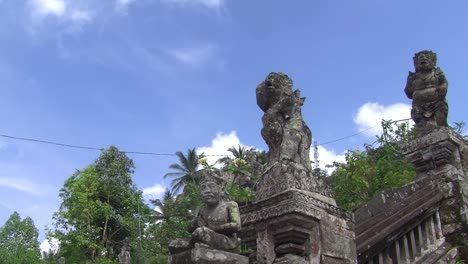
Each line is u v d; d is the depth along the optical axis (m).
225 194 5.14
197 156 49.78
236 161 19.52
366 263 5.77
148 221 47.00
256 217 5.19
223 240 4.66
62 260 33.00
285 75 5.76
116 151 52.28
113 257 47.00
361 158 14.51
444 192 8.16
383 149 15.84
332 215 5.33
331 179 14.23
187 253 4.53
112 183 50.12
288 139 5.43
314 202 5.16
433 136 8.66
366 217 6.77
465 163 8.78
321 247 5.06
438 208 7.80
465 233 7.77
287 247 4.88
